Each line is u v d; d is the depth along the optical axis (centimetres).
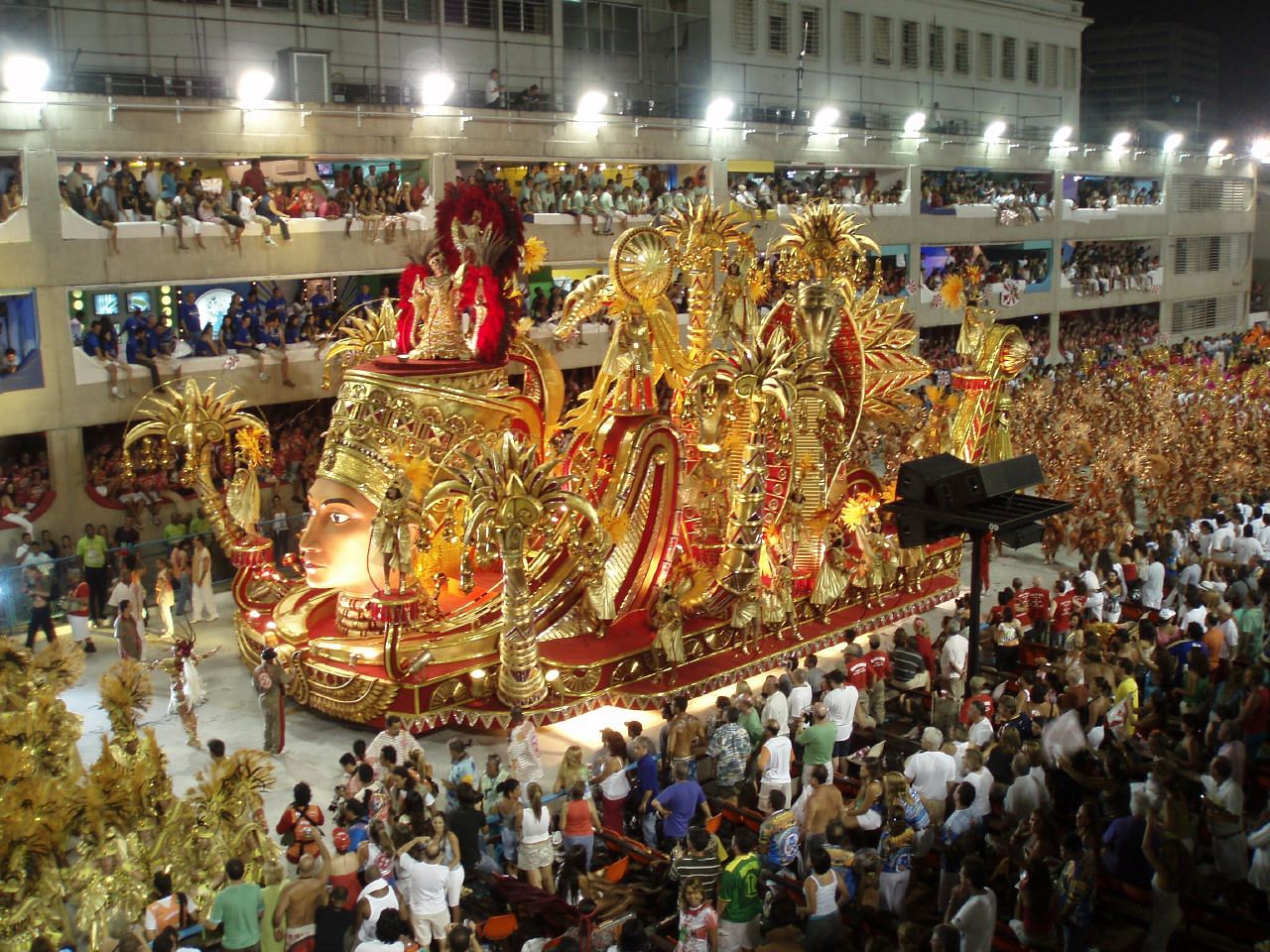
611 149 3897
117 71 3186
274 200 3225
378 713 1977
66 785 1505
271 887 1336
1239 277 7081
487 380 2144
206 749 2002
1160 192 6450
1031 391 3856
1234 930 1399
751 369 2162
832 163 4641
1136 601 2591
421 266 2255
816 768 1524
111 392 2833
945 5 5450
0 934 1383
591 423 2245
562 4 4219
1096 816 1427
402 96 3656
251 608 2320
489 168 3831
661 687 2133
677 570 2255
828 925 1298
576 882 1487
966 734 1756
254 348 3091
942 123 5450
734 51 4672
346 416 2064
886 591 2611
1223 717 1731
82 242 2753
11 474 2820
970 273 2803
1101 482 3097
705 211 2317
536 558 2159
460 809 1517
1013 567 3111
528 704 1966
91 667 2369
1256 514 2930
